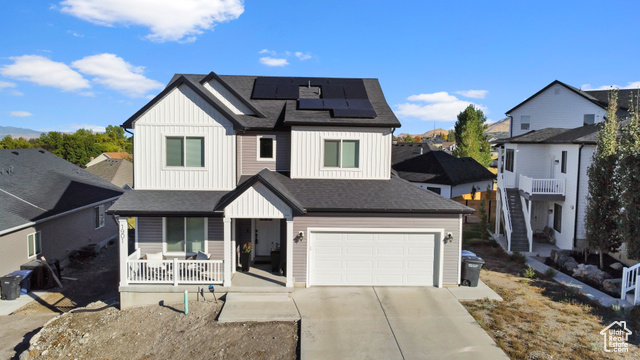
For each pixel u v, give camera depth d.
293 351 10.45
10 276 16.80
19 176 23.05
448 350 10.30
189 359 10.38
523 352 10.15
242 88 19.75
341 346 10.48
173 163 15.38
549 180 20.89
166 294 13.52
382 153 16.59
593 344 10.47
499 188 26.02
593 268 16.27
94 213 25.14
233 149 15.34
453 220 14.61
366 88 20.25
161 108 15.20
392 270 14.77
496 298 13.68
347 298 13.55
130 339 11.56
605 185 16.70
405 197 15.10
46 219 19.59
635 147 14.66
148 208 13.70
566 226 20.78
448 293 14.09
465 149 51.53
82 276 19.97
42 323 14.38
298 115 16.64
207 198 14.72
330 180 16.38
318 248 14.57
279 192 13.18
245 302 13.20
